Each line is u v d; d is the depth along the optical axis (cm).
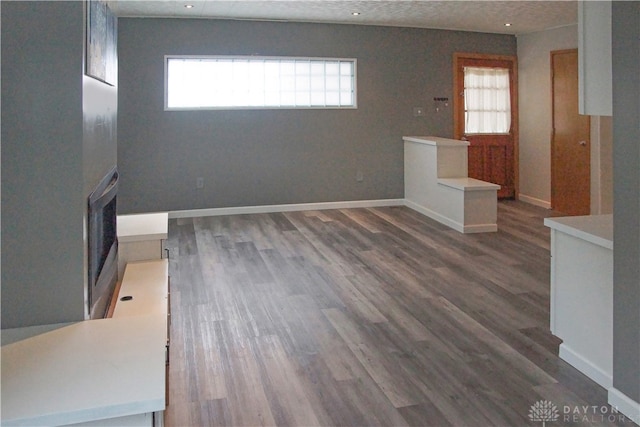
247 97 684
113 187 252
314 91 706
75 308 187
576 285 265
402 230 594
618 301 228
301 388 254
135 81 644
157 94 651
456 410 233
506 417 227
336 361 281
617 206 224
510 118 776
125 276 276
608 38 229
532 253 491
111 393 142
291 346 300
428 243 534
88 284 195
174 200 670
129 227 326
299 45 688
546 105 715
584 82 243
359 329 323
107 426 144
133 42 639
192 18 650
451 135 755
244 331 321
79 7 178
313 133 707
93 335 176
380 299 375
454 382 257
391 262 468
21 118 176
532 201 753
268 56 678
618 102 220
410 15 639
